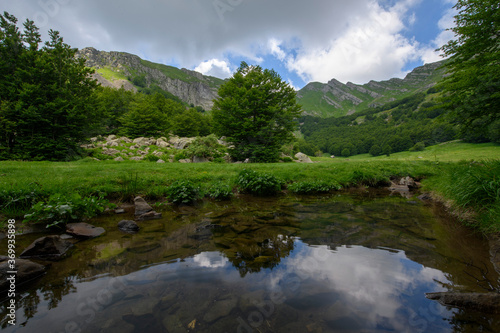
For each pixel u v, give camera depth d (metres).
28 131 17.06
